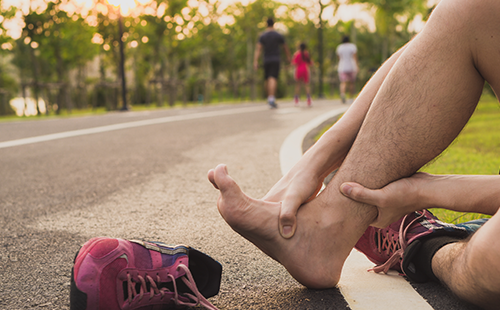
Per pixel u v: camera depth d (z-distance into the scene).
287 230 1.01
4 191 2.35
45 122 6.40
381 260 1.23
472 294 0.85
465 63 0.88
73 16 17.31
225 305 1.04
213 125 5.44
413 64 0.92
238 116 6.64
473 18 0.85
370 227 1.22
